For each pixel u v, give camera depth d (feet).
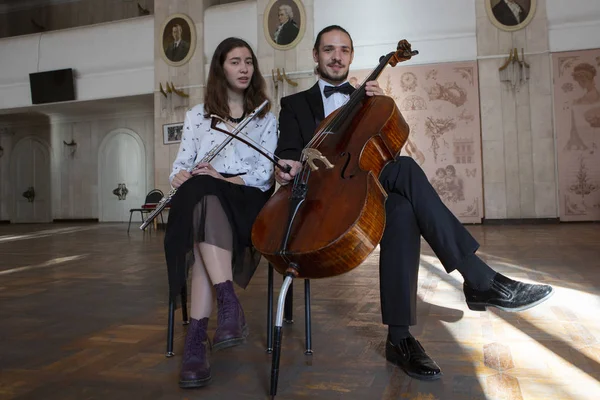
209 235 5.97
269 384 5.55
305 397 5.13
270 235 5.37
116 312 9.75
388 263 6.15
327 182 5.65
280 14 38.37
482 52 34.78
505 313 8.58
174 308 6.71
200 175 6.34
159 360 6.58
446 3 35.27
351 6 36.96
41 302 10.89
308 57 37.88
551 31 33.94
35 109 48.14
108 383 5.74
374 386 5.40
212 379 5.76
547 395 4.98
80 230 39.01
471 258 6.08
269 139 7.64
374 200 5.25
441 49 35.37
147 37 42.52
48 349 7.23
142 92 42.80
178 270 6.02
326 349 6.85
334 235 4.87
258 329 8.12
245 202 6.59
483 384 5.34
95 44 44.06
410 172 6.21
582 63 33.45
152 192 36.81
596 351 6.31
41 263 18.15
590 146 33.30
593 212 33.17
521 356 6.23
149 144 50.93
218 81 7.45
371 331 7.79
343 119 6.71
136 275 14.87
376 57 36.45
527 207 33.94
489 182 34.50
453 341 6.99
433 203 6.07
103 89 43.98
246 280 6.75
